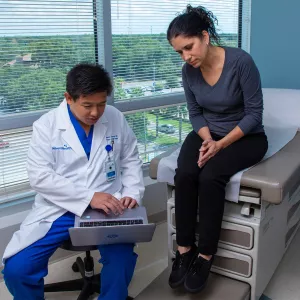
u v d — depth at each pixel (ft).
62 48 7.14
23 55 6.68
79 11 7.23
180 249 5.54
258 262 5.46
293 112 7.81
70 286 6.25
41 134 5.33
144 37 8.31
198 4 9.22
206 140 5.56
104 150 5.55
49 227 5.20
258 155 5.63
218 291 5.43
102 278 5.10
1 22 6.33
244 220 5.36
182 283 5.28
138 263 7.22
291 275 6.77
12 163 6.89
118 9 7.74
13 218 6.79
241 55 5.44
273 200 5.00
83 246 5.34
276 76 9.45
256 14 9.45
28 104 6.93
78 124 5.43
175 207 5.49
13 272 4.89
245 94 5.56
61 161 5.41
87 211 5.28
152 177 6.12
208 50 5.43
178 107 9.37
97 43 7.68
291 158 5.87
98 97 4.80
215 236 5.22
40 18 6.73
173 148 6.68
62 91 7.32
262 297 6.22
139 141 8.78
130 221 4.96
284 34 9.05
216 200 5.14
